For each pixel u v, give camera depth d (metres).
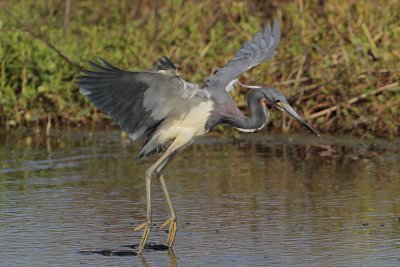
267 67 17.09
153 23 19.03
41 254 9.52
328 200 11.70
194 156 14.78
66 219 10.88
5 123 17.19
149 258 9.42
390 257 9.30
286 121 16.81
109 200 11.84
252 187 12.48
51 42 18.20
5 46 17.50
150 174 10.07
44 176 13.25
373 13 17.95
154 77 9.56
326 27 17.83
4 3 19.38
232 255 9.45
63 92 17.20
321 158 14.45
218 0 19.47
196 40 18.31
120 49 18.42
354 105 16.59
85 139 16.16
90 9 20.92
